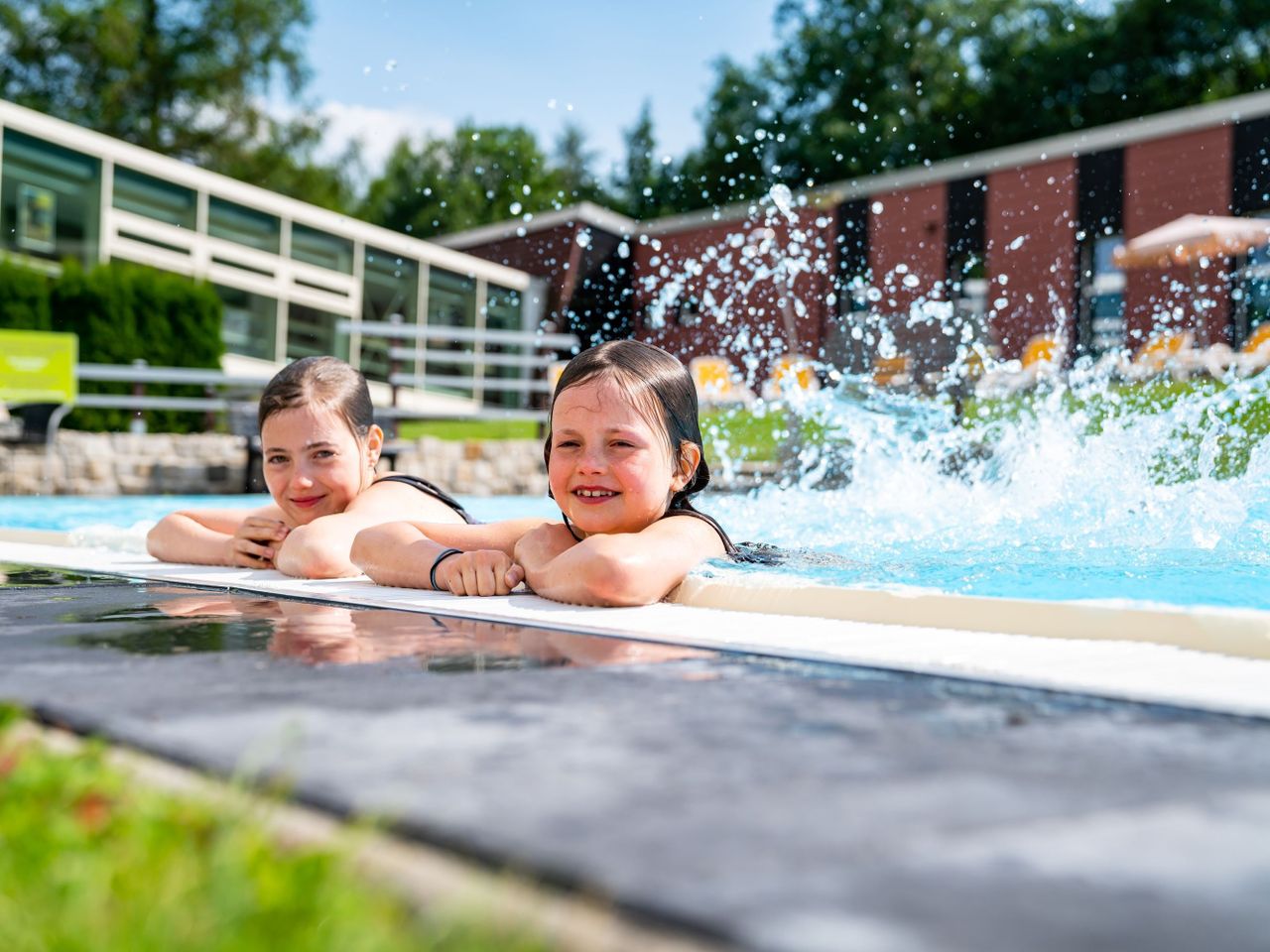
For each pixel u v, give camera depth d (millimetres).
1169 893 520
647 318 15000
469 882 533
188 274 12367
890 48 24656
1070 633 1447
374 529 2219
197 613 1599
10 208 10977
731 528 4004
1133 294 11844
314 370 2666
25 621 1483
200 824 585
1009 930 476
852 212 13742
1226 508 3543
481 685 1015
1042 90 23000
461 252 16875
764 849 568
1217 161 11492
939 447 6004
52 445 7359
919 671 1149
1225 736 857
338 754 744
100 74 23344
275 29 25281
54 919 484
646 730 835
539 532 2164
